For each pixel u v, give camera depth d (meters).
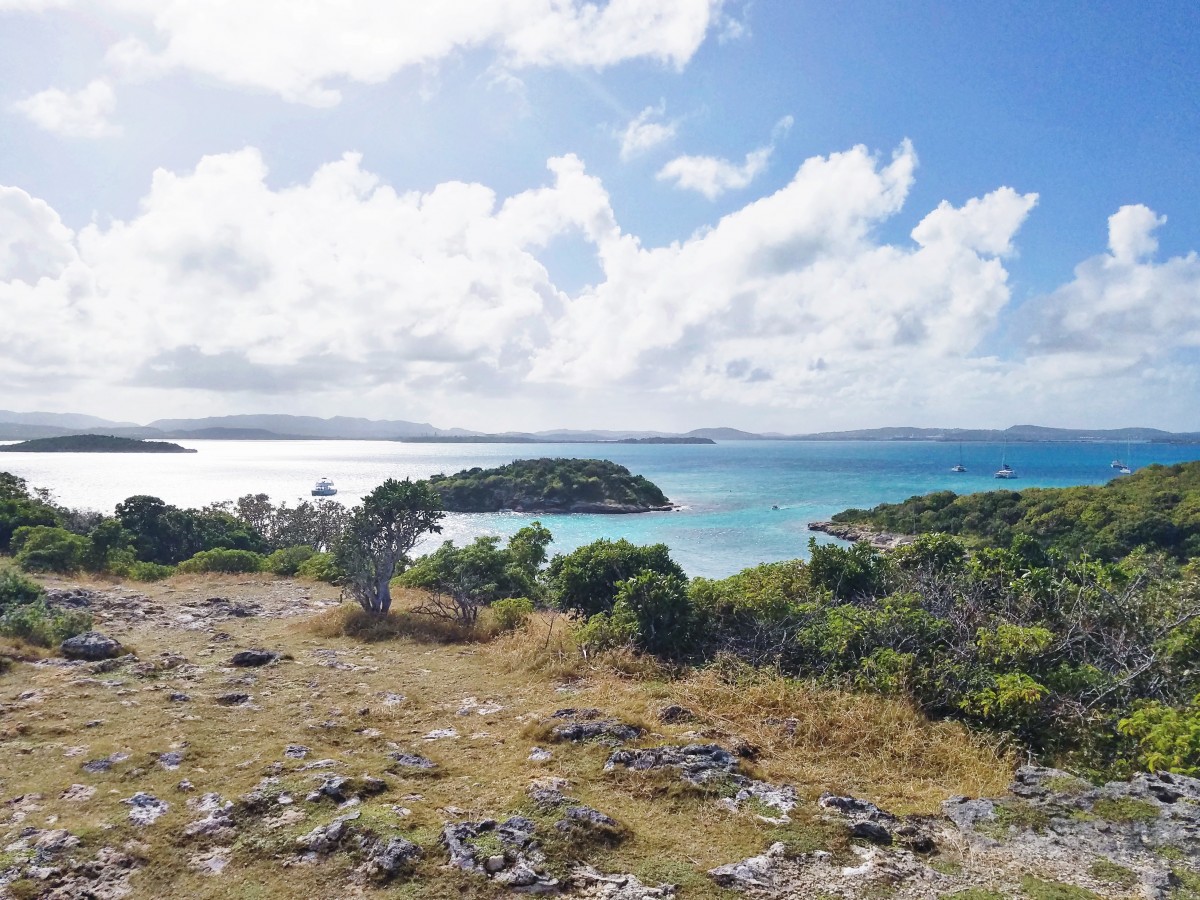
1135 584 11.16
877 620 10.48
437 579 18.59
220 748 7.11
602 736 7.22
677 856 5.00
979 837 5.32
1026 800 5.89
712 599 12.32
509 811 5.57
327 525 44.56
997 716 8.24
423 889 4.55
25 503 29.80
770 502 98.12
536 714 8.52
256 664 10.91
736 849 5.09
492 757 7.07
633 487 98.62
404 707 8.97
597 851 5.03
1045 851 5.09
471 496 98.81
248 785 6.07
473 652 12.54
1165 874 4.68
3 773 6.30
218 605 16.81
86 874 4.69
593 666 10.66
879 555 15.80
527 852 4.93
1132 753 7.38
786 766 6.88
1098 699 8.48
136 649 11.73
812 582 14.02
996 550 14.20
